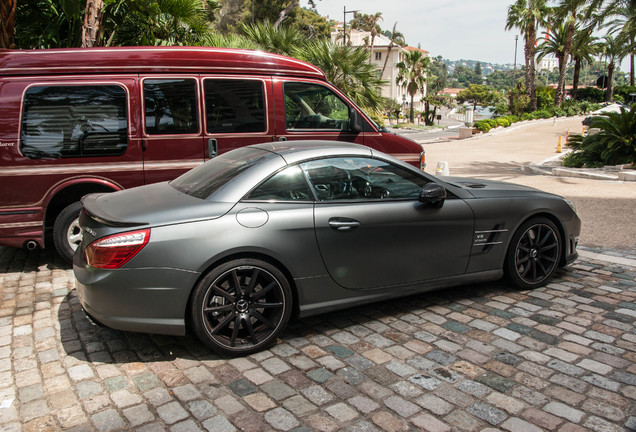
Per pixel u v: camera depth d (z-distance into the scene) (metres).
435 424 2.67
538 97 55.12
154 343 3.63
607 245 6.32
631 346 3.56
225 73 5.73
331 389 3.01
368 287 3.86
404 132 48.75
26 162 5.04
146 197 3.71
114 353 3.48
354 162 3.90
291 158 3.71
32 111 5.03
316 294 3.66
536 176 13.46
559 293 4.60
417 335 3.75
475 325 3.92
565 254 4.84
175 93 5.53
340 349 3.54
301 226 3.51
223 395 2.95
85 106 5.20
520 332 3.79
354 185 3.84
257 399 2.90
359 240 3.73
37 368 3.28
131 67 5.36
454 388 3.02
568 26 47.94
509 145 27.08
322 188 3.72
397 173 4.06
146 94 5.41
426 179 4.18
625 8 20.16
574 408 2.82
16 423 2.69
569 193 10.15
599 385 3.05
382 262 3.87
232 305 3.36
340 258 3.68
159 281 3.18
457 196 4.23
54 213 5.65
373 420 2.70
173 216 3.28
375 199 3.88
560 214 4.70
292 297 3.66
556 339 3.67
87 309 3.29
